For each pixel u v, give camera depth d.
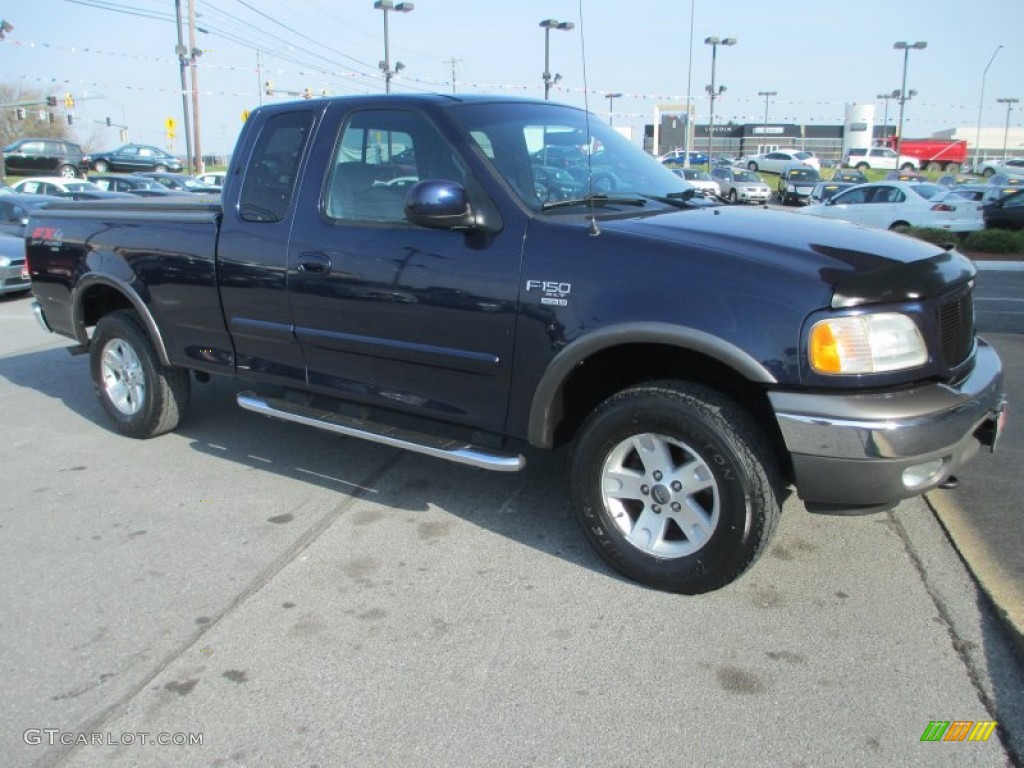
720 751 2.50
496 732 2.60
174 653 3.06
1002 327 8.45
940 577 3.45
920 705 2.68
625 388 3.60
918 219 18.94
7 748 2.58
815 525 3.96
